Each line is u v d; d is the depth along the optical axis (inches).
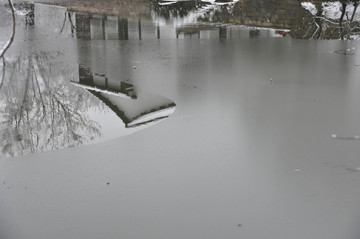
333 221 157.5
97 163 208.8
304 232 151.9
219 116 262.2
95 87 331.0
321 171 193.6
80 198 178.4
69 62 406.6
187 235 152.3
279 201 171.2
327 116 257.9
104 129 251.1
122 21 593.0
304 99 289.0
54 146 231.3
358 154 208.7
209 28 529.3
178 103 287.9
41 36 530.3
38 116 277.6
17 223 161.9
